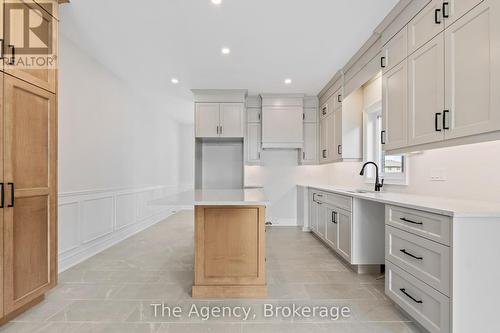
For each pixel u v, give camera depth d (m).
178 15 2.28
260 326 1.74
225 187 4.92
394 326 1.74
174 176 6.57
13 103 1.74
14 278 1.76
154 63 3.30
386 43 2.41
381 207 2.63
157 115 5.48
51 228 2.07
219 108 4.36
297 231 4.43
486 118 1.42
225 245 2.14
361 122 3.63
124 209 4.05
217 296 2.13
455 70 1.62
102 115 3.44
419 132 1.96
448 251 1.39
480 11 1.45
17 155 1.77
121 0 2.08
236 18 2.33
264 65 3.34
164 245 3.67
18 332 1.66
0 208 1.66
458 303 1.36
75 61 2.88
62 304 2.02
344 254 2.80
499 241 1.37
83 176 3.04
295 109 4.54
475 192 1.85
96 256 3.18
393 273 1.90
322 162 4.48
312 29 2.51
